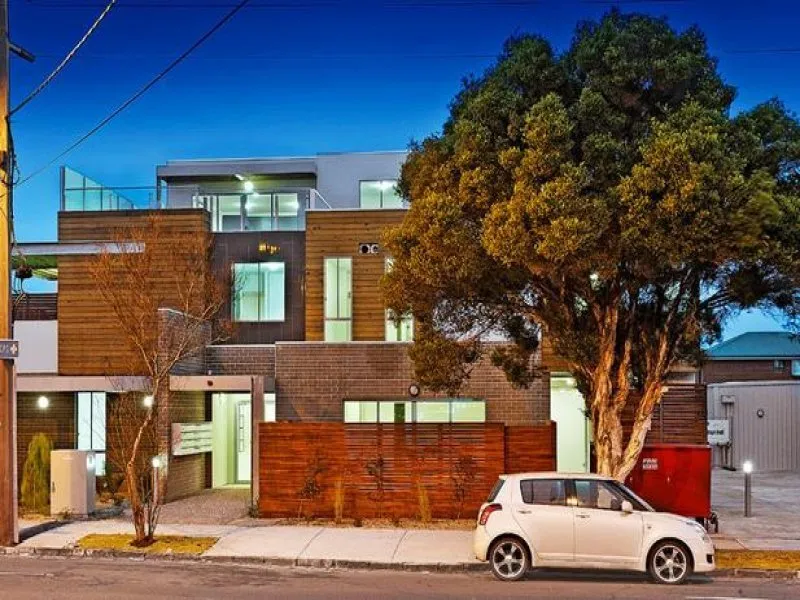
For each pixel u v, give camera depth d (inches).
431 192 577.0
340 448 714.8
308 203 1082.7
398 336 956.6
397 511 707.4
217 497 831.7
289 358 886.4
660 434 782.5
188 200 1240.2
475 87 615.5
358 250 971.3
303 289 998.4
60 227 987.9
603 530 501.7
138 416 701.9
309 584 489.4
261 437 720.3
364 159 1272.1
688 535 500.4
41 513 716.0
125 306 768.9
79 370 922.7
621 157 525.7
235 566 547.2
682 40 549.0
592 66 549.3
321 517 711.7
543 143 520.7
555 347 609.6
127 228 874.8
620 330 605.9
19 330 947.3
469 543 604.4
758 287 570.3
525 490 516.1
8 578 498.0
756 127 538.6
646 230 508.1
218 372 920.3
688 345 616.7
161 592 460.1
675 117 515.8
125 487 814.5
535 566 504.7
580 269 542.9
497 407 863.7
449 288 609.0
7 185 604.7
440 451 709.3
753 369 1752.0
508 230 522.0
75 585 477.7
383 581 502.0
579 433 922.7
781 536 644.1
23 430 871.1
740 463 1175.6
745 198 498.3
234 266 1010.7
